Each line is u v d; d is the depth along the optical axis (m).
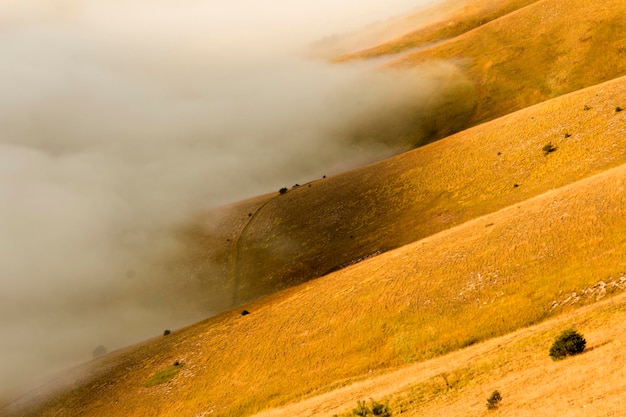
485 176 101.75
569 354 35.66
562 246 54.78
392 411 40.41
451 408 36.19
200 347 78.81
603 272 48.41
